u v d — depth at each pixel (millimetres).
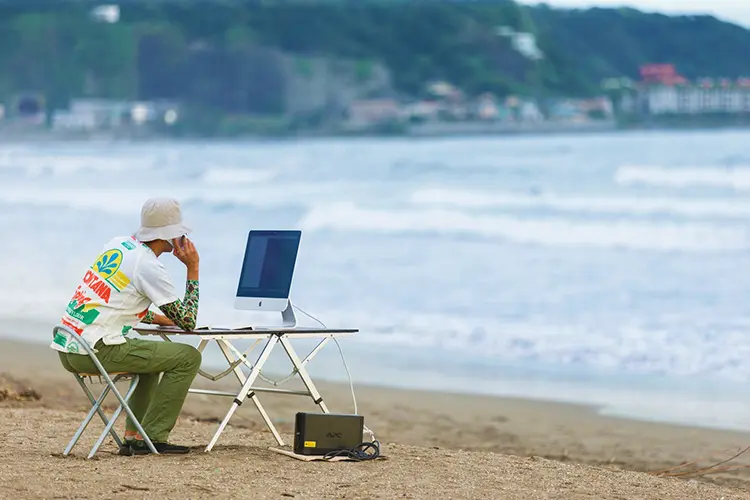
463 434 20266
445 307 38844
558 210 77188
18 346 31281
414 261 54156
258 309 14648
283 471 13078
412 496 11922
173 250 13664
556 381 26062
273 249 14820
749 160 109312
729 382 25781
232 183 124938
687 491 13211
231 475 12695
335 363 28500
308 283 46219
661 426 21188
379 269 50969
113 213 86438
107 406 20703
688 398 24031
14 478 12117
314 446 14008
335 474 13023
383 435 19938
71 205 95625
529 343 31547
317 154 187250
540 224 69625
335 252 59000
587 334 32875
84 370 13258
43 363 28094
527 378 26469
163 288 13172
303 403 22766
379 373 27062
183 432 16734
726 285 43500
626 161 123188
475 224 71250
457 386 25391
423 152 172875
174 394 13688
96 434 15820
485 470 13812
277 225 74688
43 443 14758
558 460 18172
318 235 68812
